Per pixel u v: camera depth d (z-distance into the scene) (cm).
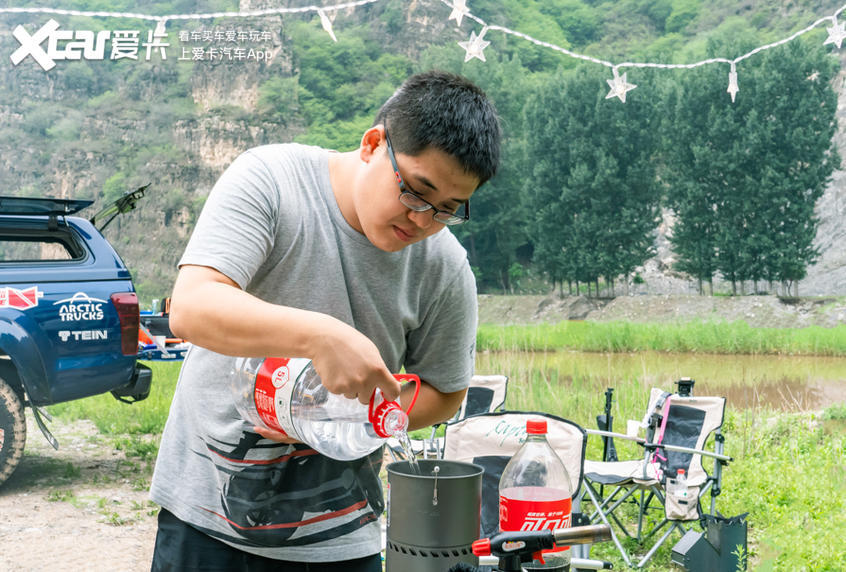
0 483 552
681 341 2767
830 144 4878
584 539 115
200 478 156
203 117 7538
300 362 138
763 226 4859
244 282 135
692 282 5588
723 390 1566
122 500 562
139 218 7094
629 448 674
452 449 391
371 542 165
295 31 8138
